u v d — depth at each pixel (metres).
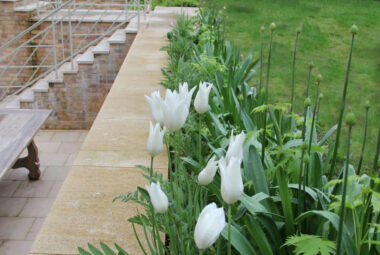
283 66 3.73
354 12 4.56
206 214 0.87
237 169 0.90
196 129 2.33
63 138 5.58
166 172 2.33
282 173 1.36
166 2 9.27
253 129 2.13
